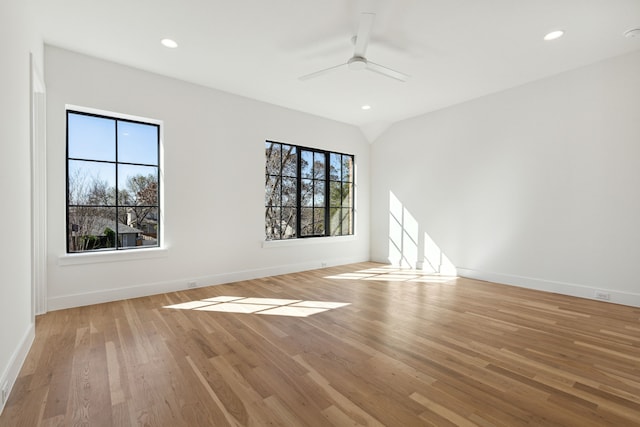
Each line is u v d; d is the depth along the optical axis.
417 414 1.57
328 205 5.75
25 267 2.22
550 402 1.67
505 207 4.34
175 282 3.89
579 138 3.67
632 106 3.30
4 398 1.62
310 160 5.50
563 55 3.35
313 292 3.89
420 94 4.47
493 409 1.61
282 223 5.14
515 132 4.22
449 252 4.99
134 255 3.58
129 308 3.21
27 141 2.32
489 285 4.29
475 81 4.04
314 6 2.52
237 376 1.93
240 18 2.69
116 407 1.62
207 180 4.15
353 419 1.53
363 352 2.26
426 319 2.94
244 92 4.36
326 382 1.86
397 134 5.79
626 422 1.51
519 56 3.37
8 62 1.84
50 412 1.58
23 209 2.18
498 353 2.24
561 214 3.82
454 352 2.26
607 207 3.47
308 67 3.62
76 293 3.24
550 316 3.02
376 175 6.20
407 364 2.08
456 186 4.91
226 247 4.33
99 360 2.12
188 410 1.60
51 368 2.01
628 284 3.34
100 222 3.52
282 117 4.96
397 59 3.43
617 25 2.77
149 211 3.83
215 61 3.46
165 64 3.53
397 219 5.81
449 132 4.99
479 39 3.02
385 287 4.16
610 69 3.43
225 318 2.96
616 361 2.12
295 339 2.48
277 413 1.58
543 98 3.95
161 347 2.33
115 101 3.46
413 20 2.71
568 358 2.17
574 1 2.44
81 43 3.08
